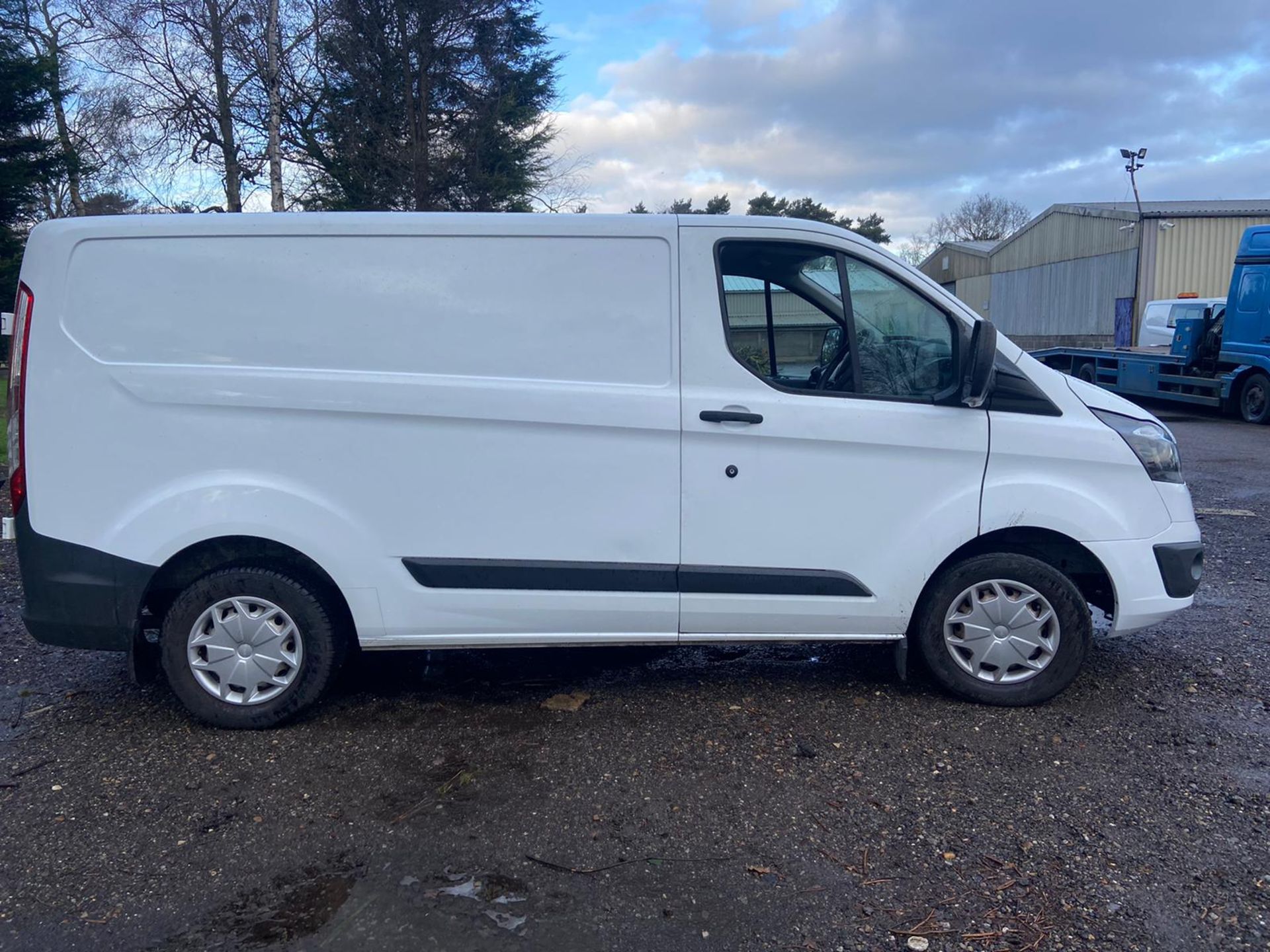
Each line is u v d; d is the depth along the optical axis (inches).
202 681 161.9
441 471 157.1
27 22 1100.5
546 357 156.9
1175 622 219.0
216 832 130.8
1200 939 106.6
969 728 161.2
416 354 155.7
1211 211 1104.2
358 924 110.4
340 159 907.4
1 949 106.5
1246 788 139.9
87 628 156.6
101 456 153.9
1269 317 622.5
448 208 937.5
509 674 190.5
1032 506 160.9
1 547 298.8
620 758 151.4
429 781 144.6
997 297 1556.3
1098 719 164.6
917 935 107.8
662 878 119.0
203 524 154.6
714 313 157.8
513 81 945.5
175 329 154.2
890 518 161.5
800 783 142.5
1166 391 706.8
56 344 153.1
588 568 159.9
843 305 161.9
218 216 155.0
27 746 158.6
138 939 108.1
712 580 161.0
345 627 166.7
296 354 154.9
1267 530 314.0
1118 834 127.8
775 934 108.3
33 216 1114.1
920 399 161.3
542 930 109.0
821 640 167.0
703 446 157.9
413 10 873.5
